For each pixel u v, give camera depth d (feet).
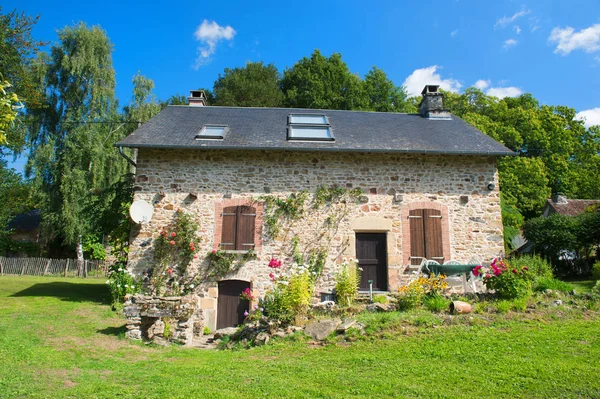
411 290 23.90
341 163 33.17
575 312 21.74
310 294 25.17
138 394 13.30
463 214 32.96
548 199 73.92
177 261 31.12
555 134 81.76
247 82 86.99
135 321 22.88
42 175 68.03
